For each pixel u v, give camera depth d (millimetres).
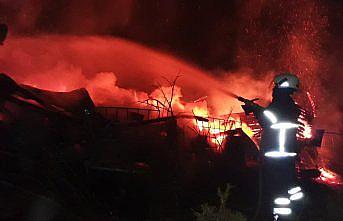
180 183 5617
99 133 5328
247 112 4570
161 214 4891
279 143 4324
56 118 4965
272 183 4328
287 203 4203
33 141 4734
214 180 6191
